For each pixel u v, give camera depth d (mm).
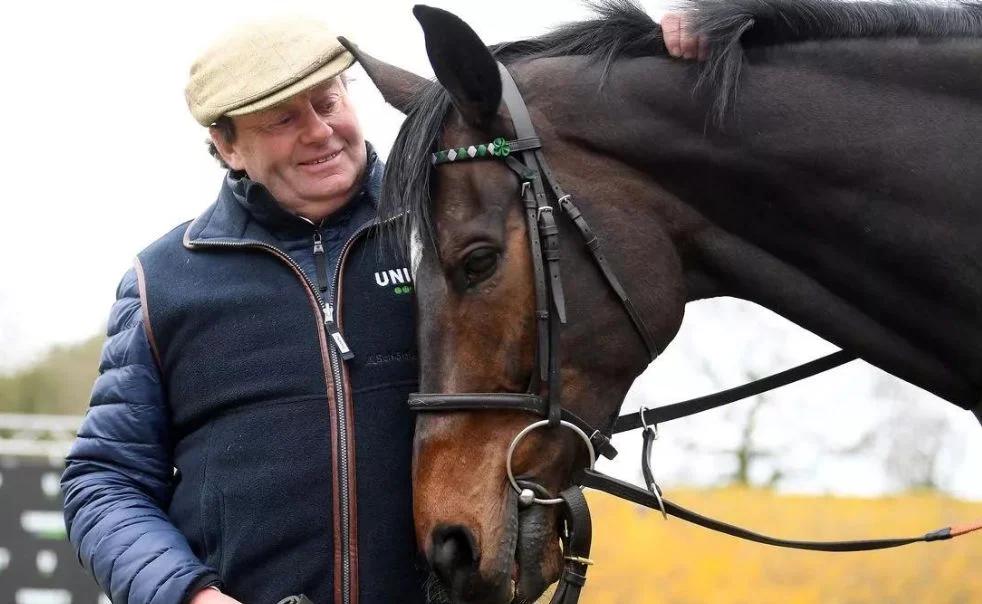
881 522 6047
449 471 1882
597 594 5844
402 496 2010
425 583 1983
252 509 1996
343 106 2104
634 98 1964
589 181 1950
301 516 1983
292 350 2027
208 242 2104
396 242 1993
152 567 1945
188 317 2070
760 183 1957
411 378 2045
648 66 1980
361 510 1993
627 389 1980
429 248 1892
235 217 2121
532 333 1886
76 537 2096
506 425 1890
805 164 1935
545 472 1909
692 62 1963
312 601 1987
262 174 2082
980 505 6305
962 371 1975
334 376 2010
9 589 6234
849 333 2000
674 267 1990
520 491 1881
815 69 1966
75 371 14359
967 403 2014
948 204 1903
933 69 1940
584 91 1969
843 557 5801
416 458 1908
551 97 1966
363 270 2070
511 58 2043
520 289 1877
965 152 1904
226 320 2057
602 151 1959
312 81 2010
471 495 1872
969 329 1934
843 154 1924
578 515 1902
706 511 6309
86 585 6262
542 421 1891
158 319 2090
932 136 1913
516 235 1886
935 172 1905
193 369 2066
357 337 2039
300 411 2006
